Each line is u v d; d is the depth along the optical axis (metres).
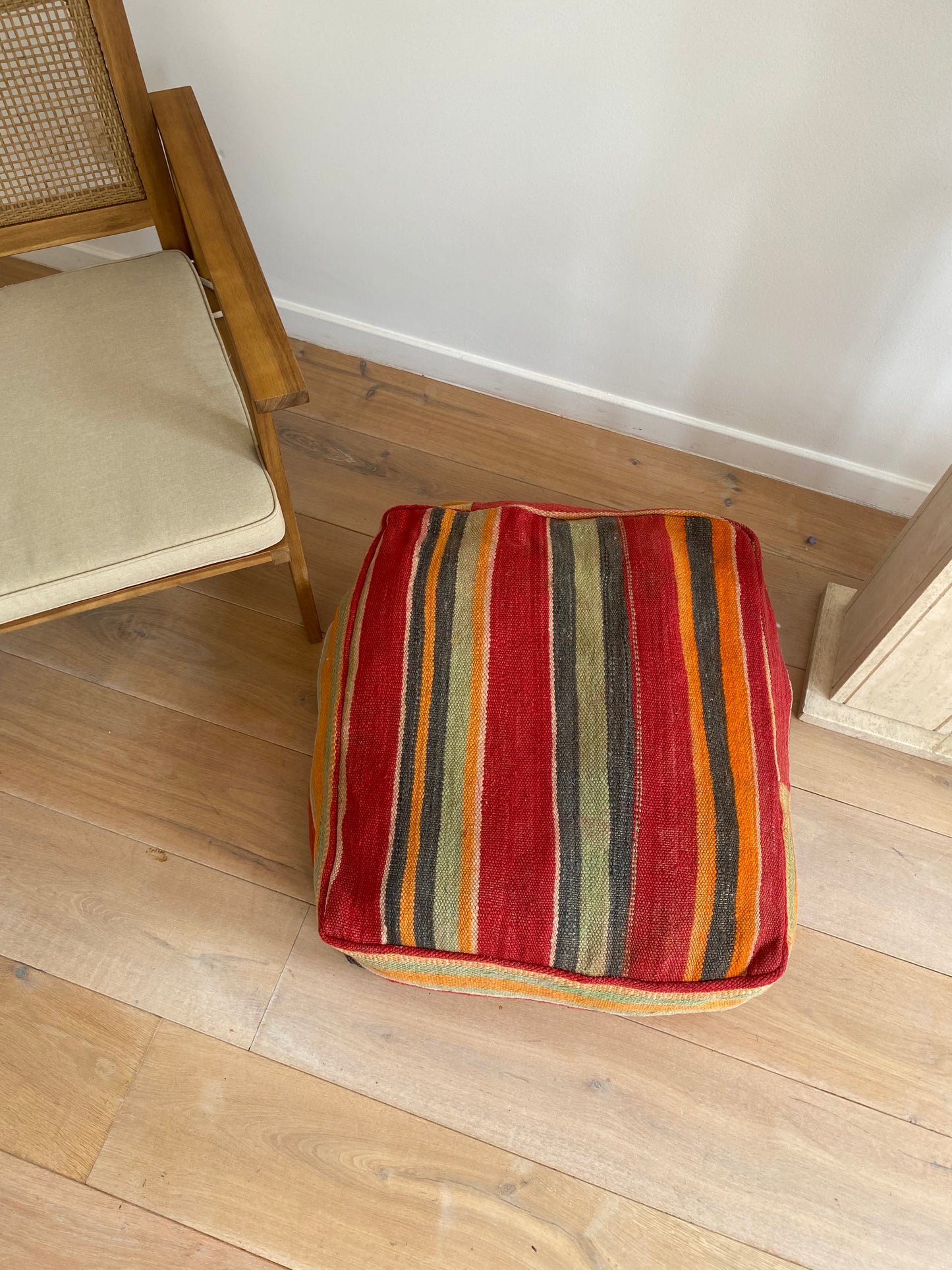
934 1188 1.12
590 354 1.56
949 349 1.31
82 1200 1.08
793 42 1.03
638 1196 1.11
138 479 1.05
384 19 1.17
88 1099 1.14
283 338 0.96
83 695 1.39
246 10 1.22
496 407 1.71
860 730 1.39
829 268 1.27
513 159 1.29
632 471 1.65
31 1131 1.12
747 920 1.02
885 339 1.33
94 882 1.26
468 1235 1.08
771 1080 1.17
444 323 1.61
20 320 1.15
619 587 1.15
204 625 1.46
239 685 1.41
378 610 1.14
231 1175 1.10
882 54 1.01
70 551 1.02
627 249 1.35
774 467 1.63
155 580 1.10
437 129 1.29
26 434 1.07
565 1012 1.21
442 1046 1.18
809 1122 1.15
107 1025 1.18
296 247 1.57
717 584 1.17
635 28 1.08
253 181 1.48
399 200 1.42
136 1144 1.11
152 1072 1.15
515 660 1.10
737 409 1.56
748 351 1.44
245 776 1.34
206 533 1.04
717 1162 1.13
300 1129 1.13
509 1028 1.20
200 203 1.05
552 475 1.64
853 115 1.08
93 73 1.08
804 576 1.55
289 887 1.27
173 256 1.25
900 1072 1.18
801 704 1.42
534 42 1.13
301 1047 1.17
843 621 1.44
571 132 1.22
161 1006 1.19
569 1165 1.12
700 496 1.63
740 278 1.33
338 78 1.27
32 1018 1.18
